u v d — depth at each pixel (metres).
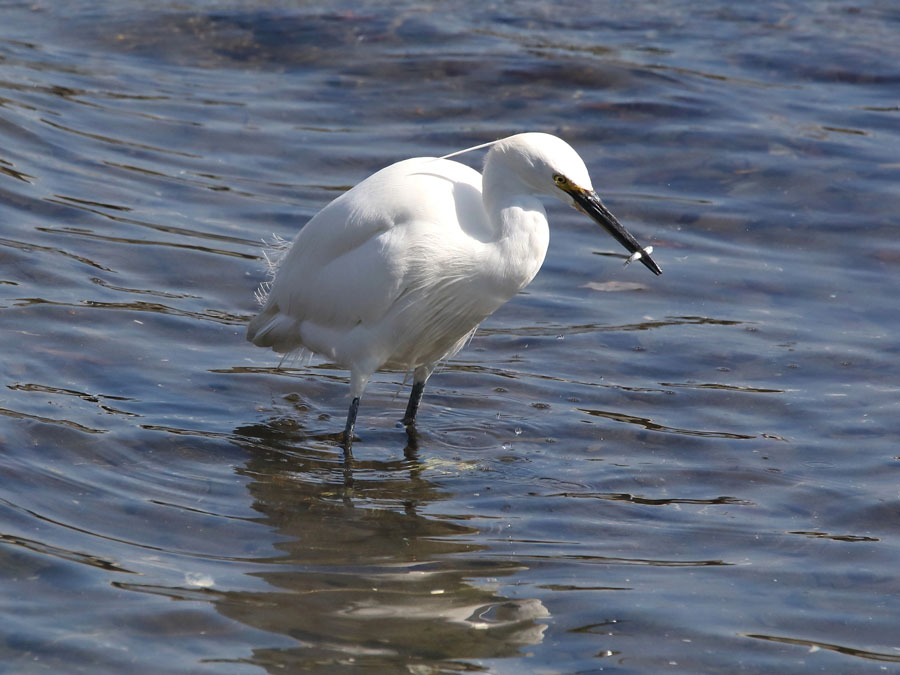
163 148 17.33
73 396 10.53
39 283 12.70
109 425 10.09
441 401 11.46
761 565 8.31
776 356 12.23
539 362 12.23
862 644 7.28
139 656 6.76
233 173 16.73
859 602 7.80
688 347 12.48
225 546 8.32
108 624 7.06
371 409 11.40
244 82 20.12
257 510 8.99
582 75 20.42
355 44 21.61
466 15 23.34
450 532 8.79
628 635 7.30
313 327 10.79
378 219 10.03
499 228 9.95
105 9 22.78
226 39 21.73
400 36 22.02
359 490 9.52
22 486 8.77
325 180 16.78
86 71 19.92
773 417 10.97
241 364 11.94
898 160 17.47
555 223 16.02
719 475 9.86
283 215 15.50
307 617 7.35
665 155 17.78
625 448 10.42
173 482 9.32
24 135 16.84
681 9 23.98
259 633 7.11
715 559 8.42
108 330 11.98
